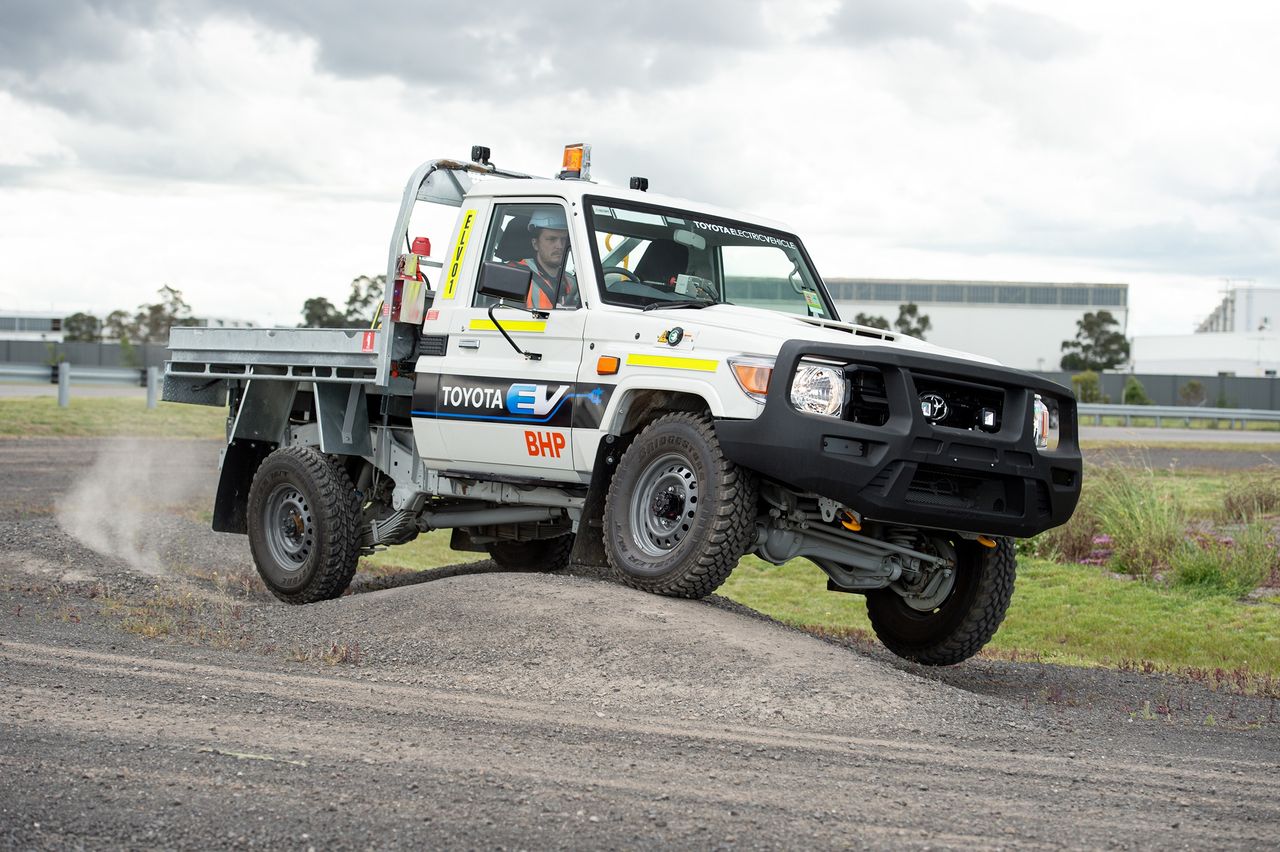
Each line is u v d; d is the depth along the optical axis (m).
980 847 3.99
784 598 13.28
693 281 8.28
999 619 7.98
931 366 6.83
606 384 7.61
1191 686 8.23
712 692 6.02
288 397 9.58
